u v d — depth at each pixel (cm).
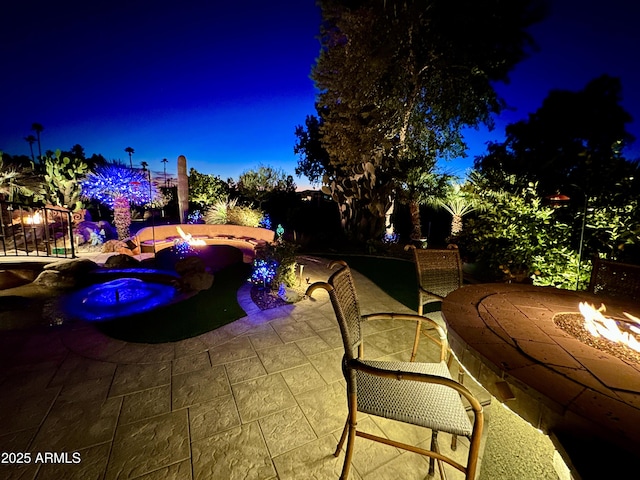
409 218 1226
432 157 1070
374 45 855
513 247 411
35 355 270
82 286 462
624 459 86
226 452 174
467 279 603
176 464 165
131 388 228
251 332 329
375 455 176
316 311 397
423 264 266
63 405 207
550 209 394
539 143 787
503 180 596
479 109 1025
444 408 142
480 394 222
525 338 139
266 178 1525
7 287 446
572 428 94
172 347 291
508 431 184
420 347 311
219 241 813
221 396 222
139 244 698
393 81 921
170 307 392
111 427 189
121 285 464
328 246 996
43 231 671
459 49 850
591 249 367
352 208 1056
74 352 277
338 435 190
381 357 289
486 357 122
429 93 1028
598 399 97
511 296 199
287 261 479
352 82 896
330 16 936
